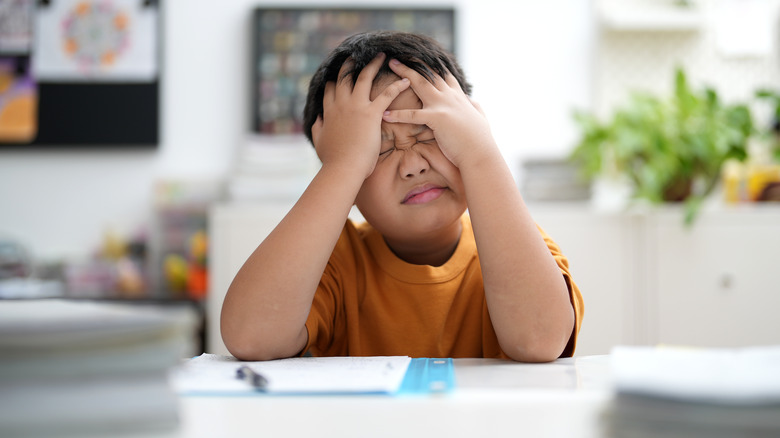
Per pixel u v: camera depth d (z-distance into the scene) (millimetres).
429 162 739
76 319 358
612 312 1741
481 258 701
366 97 748
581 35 2254
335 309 820
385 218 757
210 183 2242
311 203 702
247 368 478
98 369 319
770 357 397
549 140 2244
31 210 2260
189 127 2283
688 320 1735
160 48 2279
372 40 810
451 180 745
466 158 719
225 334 666
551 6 2262
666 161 1814
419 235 770
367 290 829
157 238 2254
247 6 2295
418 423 334
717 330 1731
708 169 1849
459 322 813
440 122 721
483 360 630
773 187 1876
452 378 472
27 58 2277
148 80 2275
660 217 1752
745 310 1730
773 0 2203
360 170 720
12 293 1920
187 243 2232
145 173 2277
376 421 338
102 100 2273
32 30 2283
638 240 1751
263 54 2271
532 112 2250
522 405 373
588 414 349
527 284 666
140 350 325
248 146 1978
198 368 527
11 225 2258
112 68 2275
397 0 2270
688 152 1815
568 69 2252
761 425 296
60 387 308
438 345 799
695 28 2182
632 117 1872
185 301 1972
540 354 645
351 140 728
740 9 2201
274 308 660
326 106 784
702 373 347
